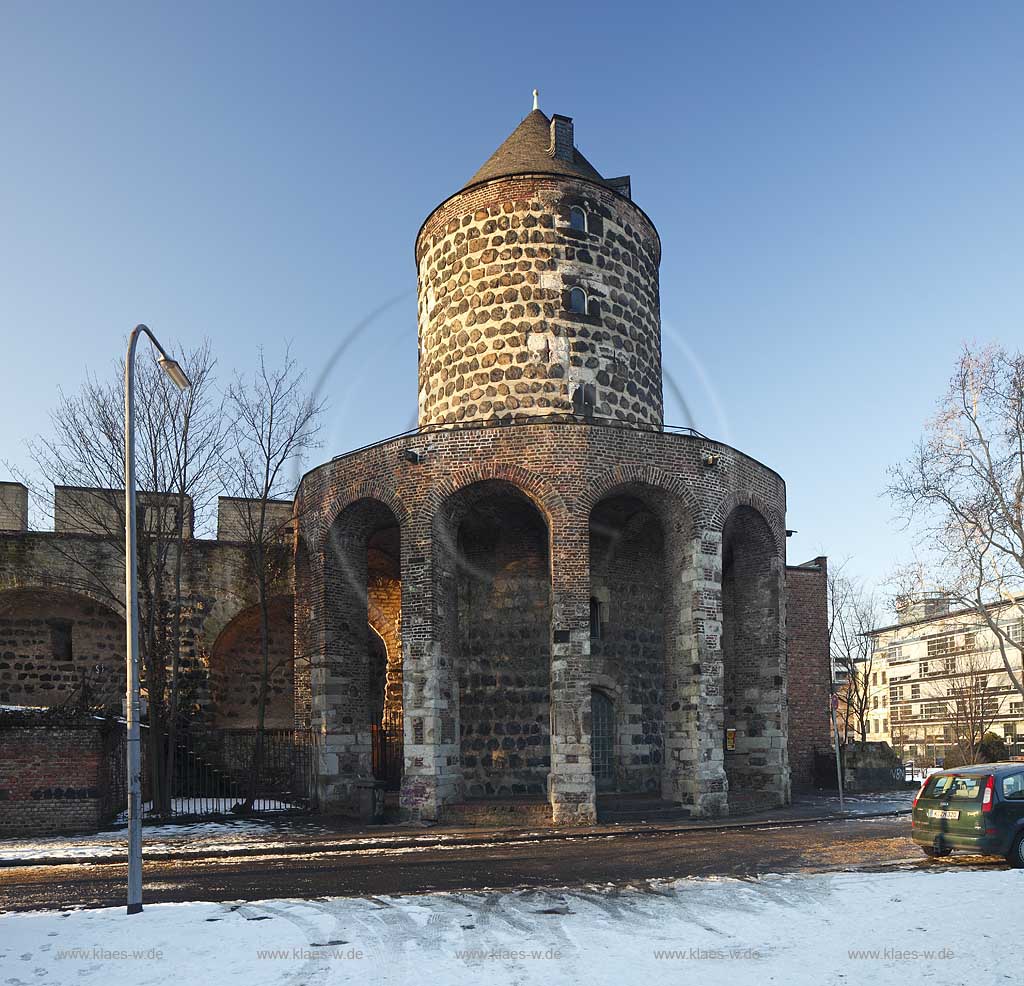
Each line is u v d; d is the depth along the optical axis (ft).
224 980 32.40
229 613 108.88
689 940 37.19
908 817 85.66
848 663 207.72
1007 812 54.70
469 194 96.78
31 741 76.64
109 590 104.06
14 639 104.68
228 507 113.09
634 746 92.43
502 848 65.62
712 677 82.53
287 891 49.34
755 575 96.02
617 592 94.58
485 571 92.43
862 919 40.37
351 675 89.56
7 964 34.88
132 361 49.24
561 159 99.04
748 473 90.89
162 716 93.30
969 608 143.43
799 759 122.52
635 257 99.35
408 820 78.95
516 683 89.97
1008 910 41.24
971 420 117.80
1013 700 242.99
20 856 63.21
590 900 45.62
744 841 68.03
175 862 61.57
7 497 107.96
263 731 100.42
